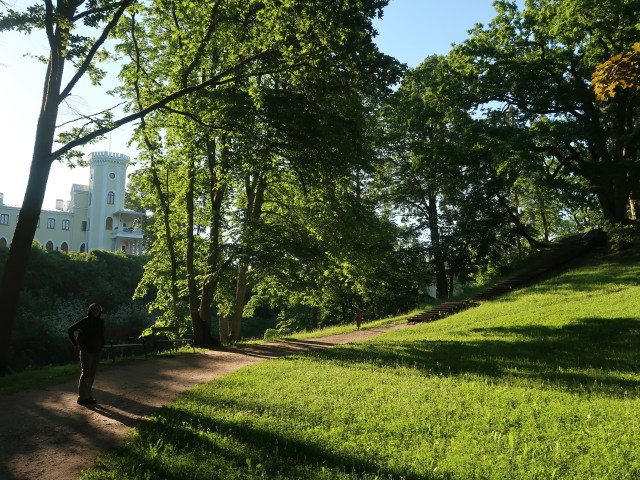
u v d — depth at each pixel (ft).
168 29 70.33
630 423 21.39
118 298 199.52
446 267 151.84
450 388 30.09
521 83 100.78
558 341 49.29
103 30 49.29
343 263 82.99
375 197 131.95
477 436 20.27
